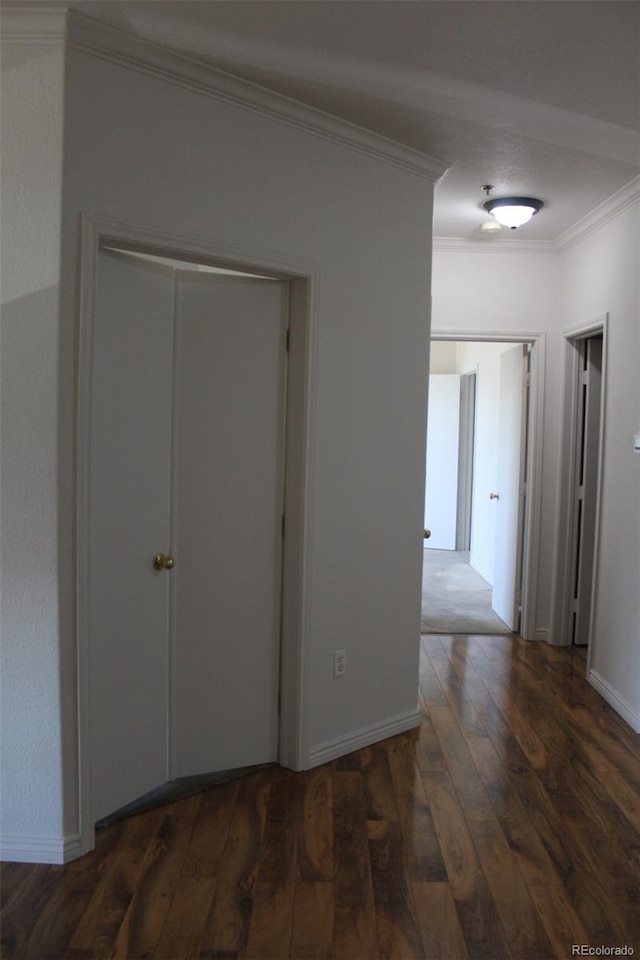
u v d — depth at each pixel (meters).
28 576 2.50
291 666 3.27
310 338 3.14
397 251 3.49
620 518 4.10
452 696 4.24
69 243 2.44
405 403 3.60
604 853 2.70
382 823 2.87
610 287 4.32
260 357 3.16
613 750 3.55
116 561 2.78
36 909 2.33
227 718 3.25
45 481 2.47
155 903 2.37
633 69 2.67
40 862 2.57
